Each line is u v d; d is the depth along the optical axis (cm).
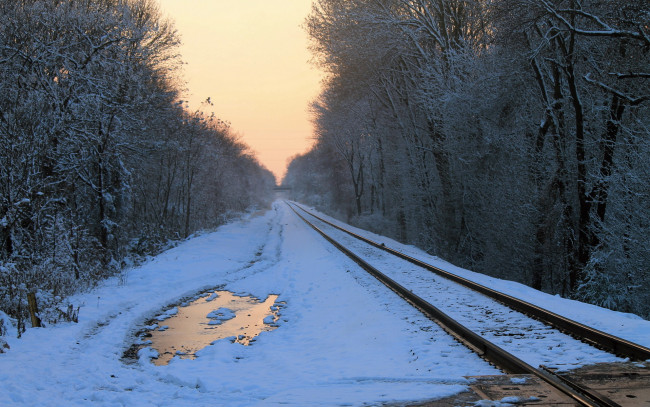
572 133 1914
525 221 2089
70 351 750
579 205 1894
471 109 2241
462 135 2409
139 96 1934
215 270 1747
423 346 691
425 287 1159
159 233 2609
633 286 1454
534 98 2094
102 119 1773
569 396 428
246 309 1192
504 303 920
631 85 1652
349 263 1677
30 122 1295
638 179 1495
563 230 1911
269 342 873
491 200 2366
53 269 1205
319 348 806
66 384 592
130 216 2880
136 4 2519
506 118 2269
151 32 2103
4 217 1127
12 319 880
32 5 1647
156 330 983
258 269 1856
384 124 3803
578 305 949
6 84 1429
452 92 2286
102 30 1792
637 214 1529
